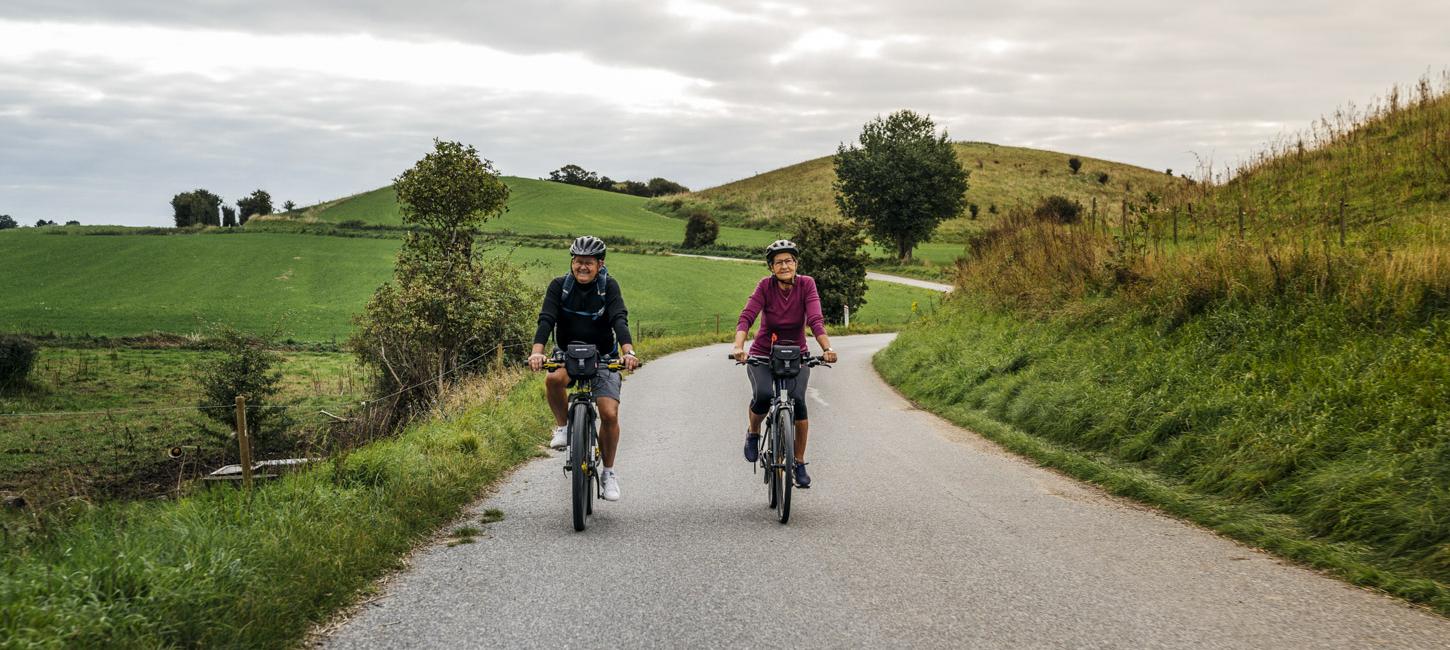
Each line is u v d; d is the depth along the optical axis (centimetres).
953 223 10600
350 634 409
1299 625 408
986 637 393
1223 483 700
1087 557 527
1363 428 685
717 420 1200
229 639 380
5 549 468
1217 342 985
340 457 733
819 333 641
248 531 516
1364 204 1431
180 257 6894
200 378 1488
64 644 336
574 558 531
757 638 395
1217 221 1638
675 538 578
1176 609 430
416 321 1633
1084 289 1442
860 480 782
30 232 8894
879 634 398
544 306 613
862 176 7994
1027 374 1205
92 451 1546
